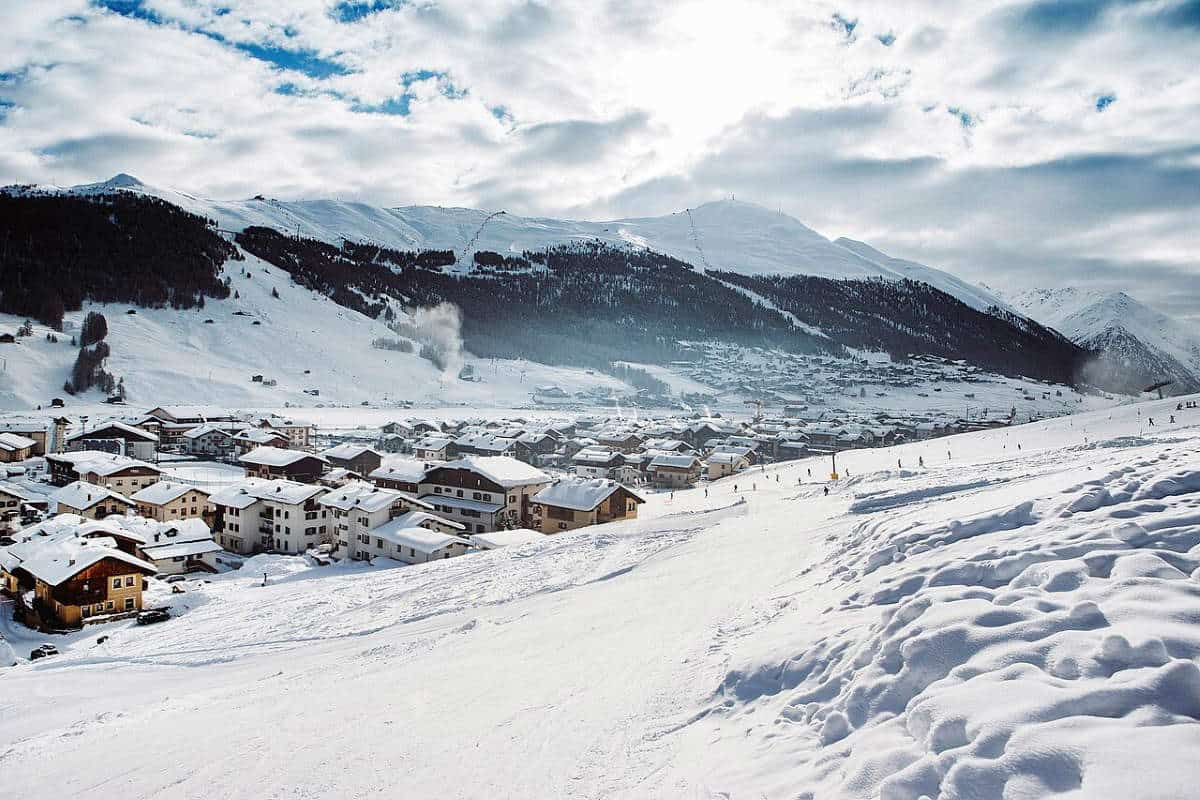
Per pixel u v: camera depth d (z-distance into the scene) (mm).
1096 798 3330
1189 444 17188
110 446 91625
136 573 39594
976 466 36844
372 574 35531
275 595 34812
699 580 16438
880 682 5672
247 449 98750
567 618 15070
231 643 22562
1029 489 12500
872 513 19953
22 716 14305
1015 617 5625
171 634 27797
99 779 8414
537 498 55719
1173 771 3338
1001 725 4172
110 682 17562
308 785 7254
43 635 35906
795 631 8539
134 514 55500
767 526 24422
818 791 4723
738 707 7180
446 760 7453
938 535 10281
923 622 6062
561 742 7453
